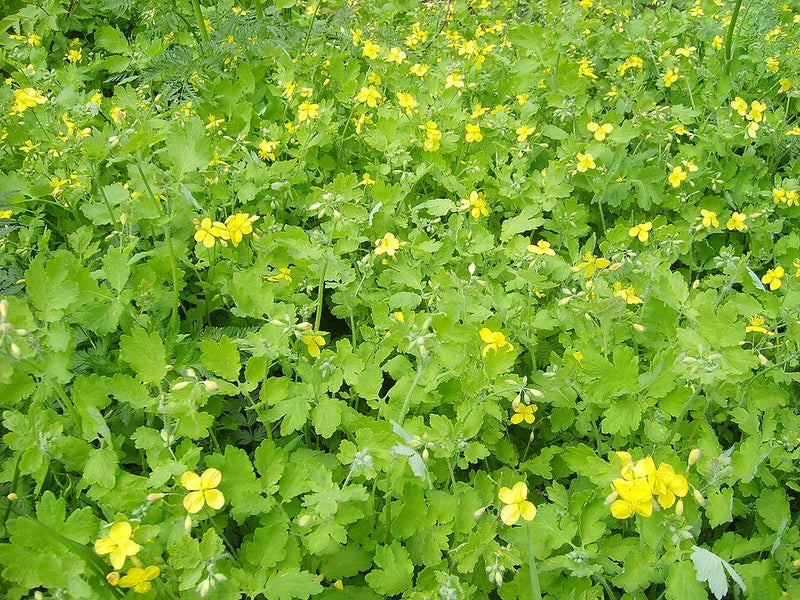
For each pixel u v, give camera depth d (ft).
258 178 2.48
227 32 3.22
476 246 2.28
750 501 1.84
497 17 4.25
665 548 1.55
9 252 2.27
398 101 2.94
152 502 1.49
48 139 2.66
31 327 1.54
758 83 3.50
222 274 2.21
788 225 2.77
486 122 2.83
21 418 1.55
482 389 1.72
